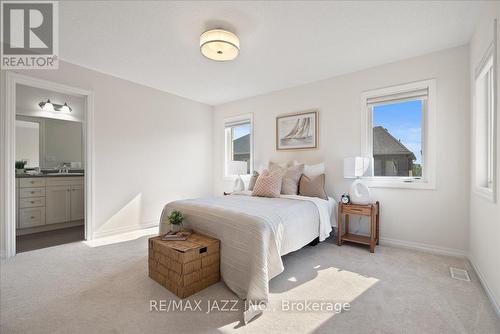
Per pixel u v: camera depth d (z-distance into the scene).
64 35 2.45
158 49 2.75
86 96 3.23
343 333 1.42
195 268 1.86
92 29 2.35
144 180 3.88
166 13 2.10
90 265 2.38
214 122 5.07
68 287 1.94
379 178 3.14
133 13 2.10
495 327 1.47
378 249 2.89
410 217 2.91
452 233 2.67
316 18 2.17
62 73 2.98
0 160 2.57
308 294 1.86
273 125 4.17
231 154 4.95
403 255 2.68
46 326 1.46
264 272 1.72
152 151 3.99
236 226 1.95
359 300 1.77
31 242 3.13
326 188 3.55
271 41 2.57
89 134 3.23
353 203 3.00
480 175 2.25
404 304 1.71
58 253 2.71
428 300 1.77
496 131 1.73
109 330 1.43
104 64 3.12
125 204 3.62
